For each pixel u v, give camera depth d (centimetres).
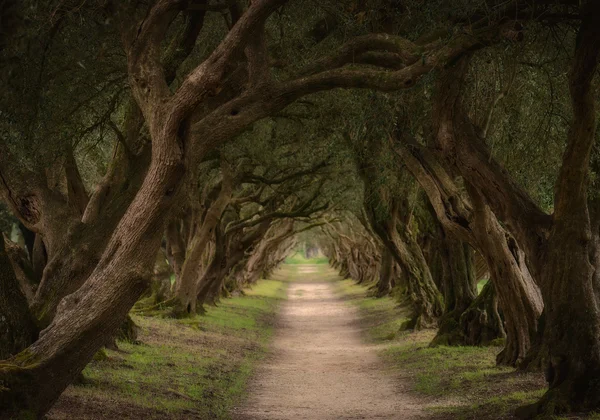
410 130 1786
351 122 1869
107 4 1169
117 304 1015
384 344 2927
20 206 1554
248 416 1460
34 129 1316
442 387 1736
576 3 1145
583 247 1214
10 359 995
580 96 1150
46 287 1420
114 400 1352
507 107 1620
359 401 1697
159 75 1088
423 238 3822
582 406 1145
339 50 1259
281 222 6100
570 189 1216
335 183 3572
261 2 1018
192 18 1493
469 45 1119
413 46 1176
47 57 1269
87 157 2173
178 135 1029
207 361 2175
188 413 1379
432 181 1908
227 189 3162
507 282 1883
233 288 5325
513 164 1647
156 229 1034
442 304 3198
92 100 1582
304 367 2386
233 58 1022
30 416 944
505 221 1471
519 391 1487
